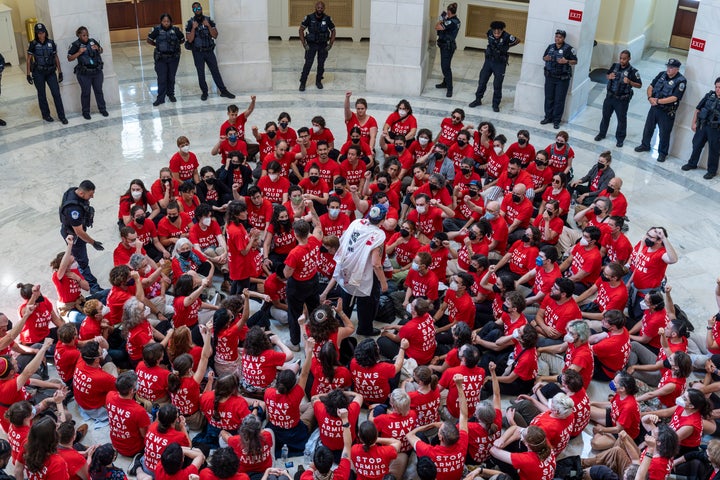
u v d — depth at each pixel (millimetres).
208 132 13180
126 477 6160
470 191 9641
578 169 12148
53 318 7547
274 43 18031
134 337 7070
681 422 6258
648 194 11430
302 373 6602
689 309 8773
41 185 11203
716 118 11453
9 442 6008
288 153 10586
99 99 13641
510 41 13719
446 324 7871
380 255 7598
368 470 5664
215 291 8578
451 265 9000
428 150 11227
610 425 6723
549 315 7641
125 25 17578
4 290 8789
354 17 18016
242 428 5699
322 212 9938
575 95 13875
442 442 5711
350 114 11758
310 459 6363
